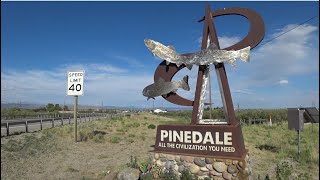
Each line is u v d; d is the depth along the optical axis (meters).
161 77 9.47
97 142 16.86
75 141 16.61
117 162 11.62
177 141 8.96
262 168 11.64
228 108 8.71
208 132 8.55
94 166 10.96
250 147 16.52
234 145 8.23
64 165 11.00
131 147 15.60
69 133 19.16
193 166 8.55
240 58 8.55
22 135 16.95
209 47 8.84
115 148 15.19
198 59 8.92
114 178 8.66
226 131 8.34
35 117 42.78
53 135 17.95
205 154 8.54
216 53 8.76
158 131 9.30
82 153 13.54
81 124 26.94
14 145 13.41
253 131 25.80
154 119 45.50
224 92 8.77
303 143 18.14
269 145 16.77
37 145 14.27
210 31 9.03
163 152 9.06
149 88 9.53
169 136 9.10
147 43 9.48
